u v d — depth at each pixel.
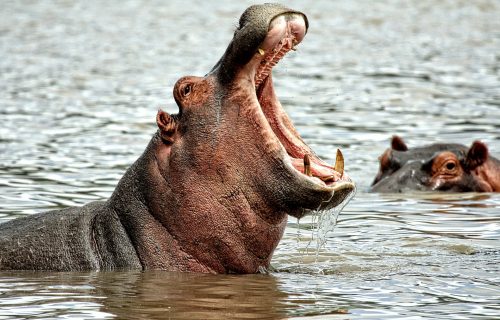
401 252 34.88
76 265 31.66
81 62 96.81
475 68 92.69
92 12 142.38
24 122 65.31
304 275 31.33
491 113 69.00
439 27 126.50
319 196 28.70
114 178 49.06
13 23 129.50
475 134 61.47
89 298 28.20
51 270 31.70
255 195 29.83
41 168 51.34
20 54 102.50
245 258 30.78
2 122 65.19
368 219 41.03
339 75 87.75
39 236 32.50
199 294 28.59
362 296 28.52
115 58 100.12
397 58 99.81
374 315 26.42
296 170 28.95
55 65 94.56
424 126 64.50
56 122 65.50
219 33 121.38
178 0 156.88
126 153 55.75
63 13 140.75
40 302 27.86
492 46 109.69
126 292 28.80
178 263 30.97
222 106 29.84
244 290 29.09
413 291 29.06
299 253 34.84
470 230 38.62
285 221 30.69
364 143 59.25
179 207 30.48
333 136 61.16
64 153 55.44
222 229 30.34
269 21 28.47
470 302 27.77
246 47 28.80
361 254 34.66
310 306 27.38
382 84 82.62
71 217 32.91
